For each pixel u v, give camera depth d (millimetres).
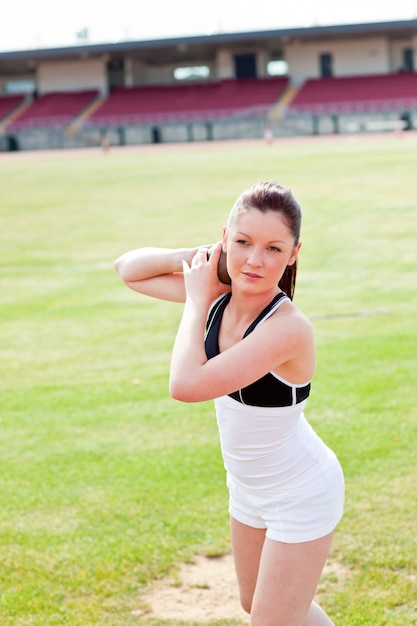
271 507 2855
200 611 4023
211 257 2852
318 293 11133
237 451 2850
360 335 8906
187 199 22000
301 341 2697
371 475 5398
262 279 2662
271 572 2814
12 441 6355
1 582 4312
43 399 7367
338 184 22719
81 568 4430
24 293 12266
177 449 6051
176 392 2689
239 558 3082
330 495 2859
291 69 58781
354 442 5941
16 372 8281
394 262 12938
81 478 5602
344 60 58125
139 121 54500
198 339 2758
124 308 11055
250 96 56031
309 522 2805
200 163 32312
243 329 2791
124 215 19906
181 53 61000
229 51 59719
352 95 53281
